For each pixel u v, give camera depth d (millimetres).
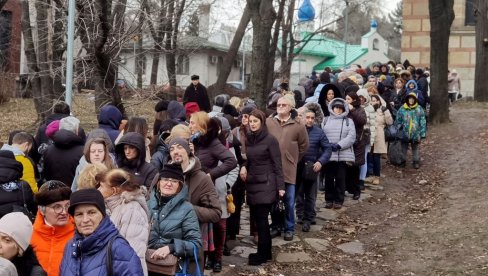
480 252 8500
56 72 12023
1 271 3914
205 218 6277
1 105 22781
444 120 18797
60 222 4770
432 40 18781
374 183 12961
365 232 9930
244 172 8039
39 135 8445
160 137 7227
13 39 25188
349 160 10766
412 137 14383
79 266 4113
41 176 7441
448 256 8523
